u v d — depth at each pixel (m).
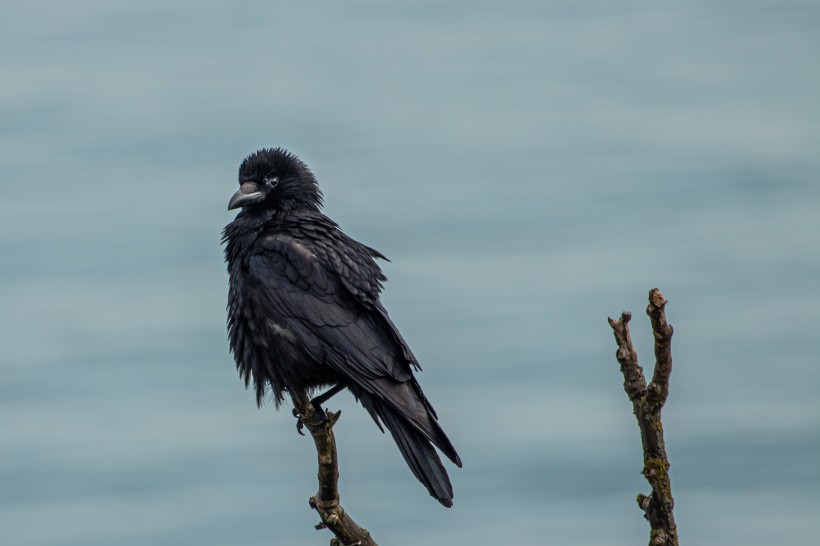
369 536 9.75
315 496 9.71
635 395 8.22
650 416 8.15
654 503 8.27
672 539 8.24
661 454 8.22
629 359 8.25
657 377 8.03
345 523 9.66
